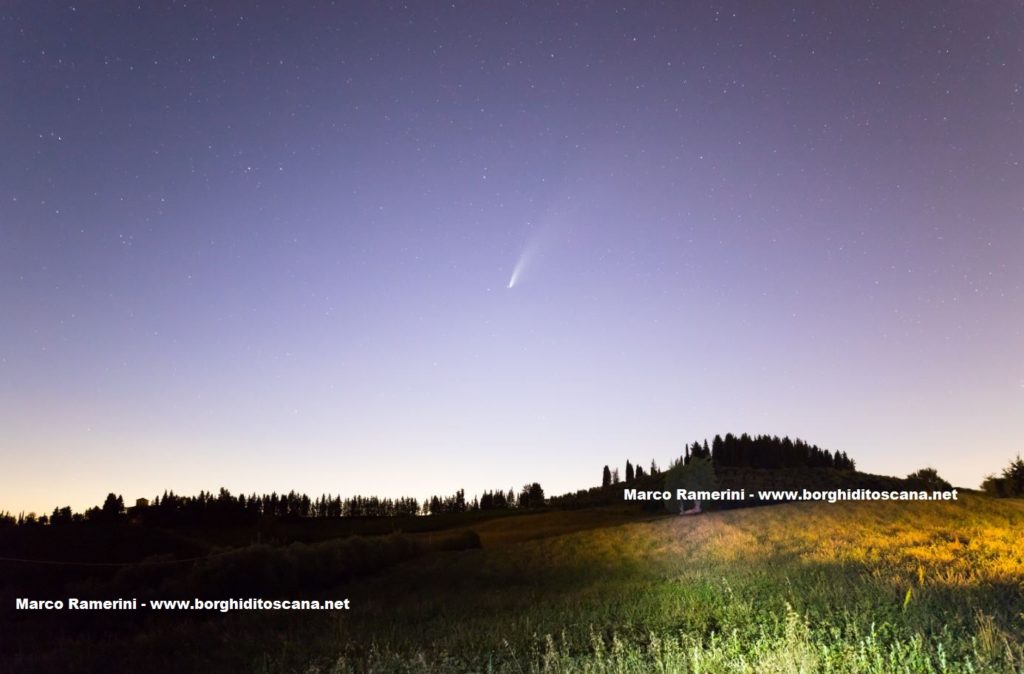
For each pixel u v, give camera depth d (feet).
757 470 346.13
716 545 130.72
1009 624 35.40
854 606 44.04
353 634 64.18
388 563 155.84
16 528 146.10
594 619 54.44
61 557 136.36
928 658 29.40
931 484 272.31
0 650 78.84
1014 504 176.14
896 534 122.11
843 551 94.79
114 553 146.30
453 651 48.26
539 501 480.23
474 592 101.71
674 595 61.77
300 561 129.29
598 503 412.77
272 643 63.46
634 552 140.15
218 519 276.00
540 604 72.95
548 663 38.29
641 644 43.42
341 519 378.32
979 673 27.81
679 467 231.91
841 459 416.26
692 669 33.35
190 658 60.90
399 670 44.47
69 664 62.03
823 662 31.04
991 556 78.84
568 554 149.69
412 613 79.15
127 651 67.51
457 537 188.55
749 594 55.06
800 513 169.37
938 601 42.39
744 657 33.50
